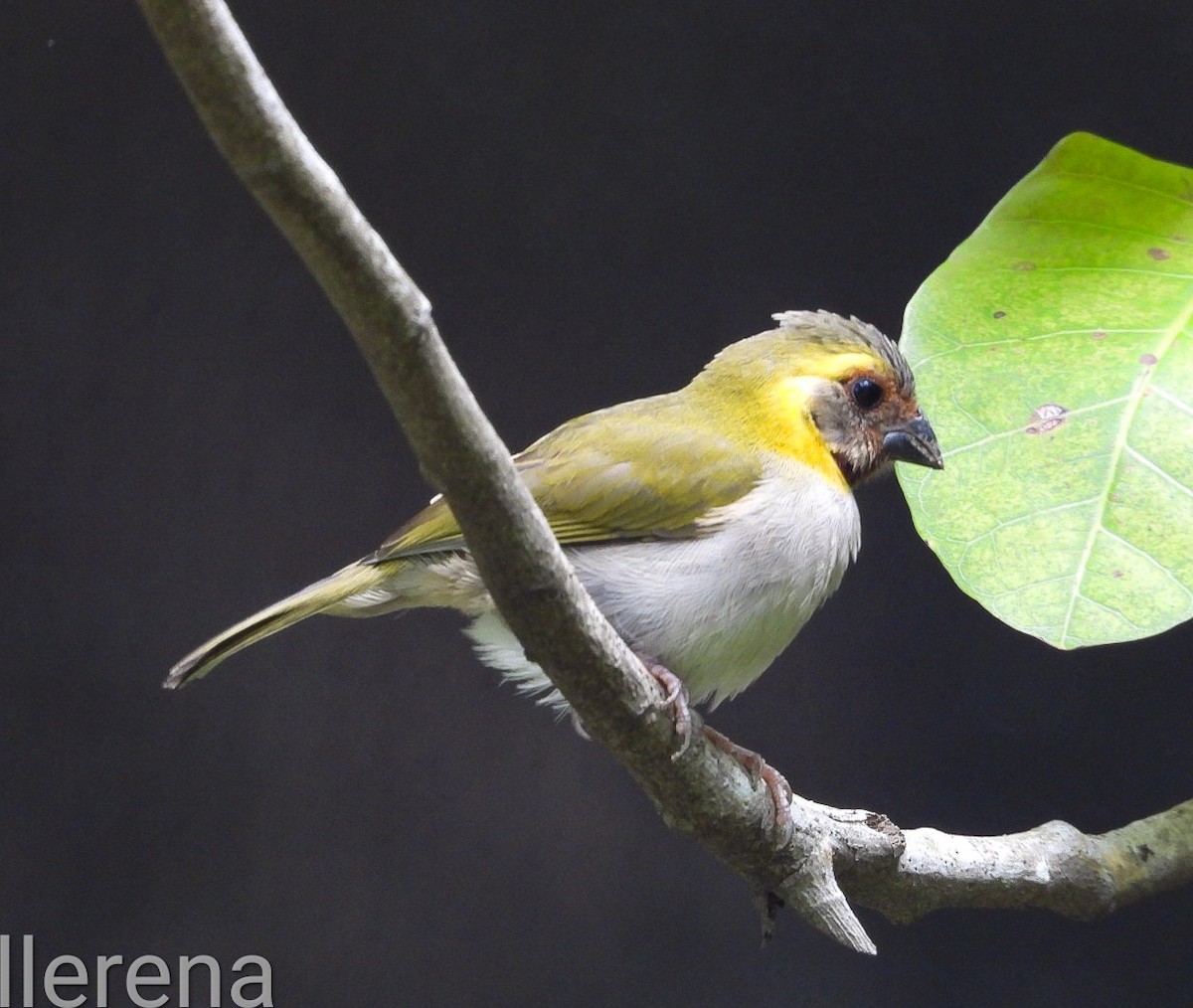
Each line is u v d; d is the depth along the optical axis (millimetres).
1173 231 5848
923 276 12500
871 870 6305
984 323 5684
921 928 11922
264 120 3279
